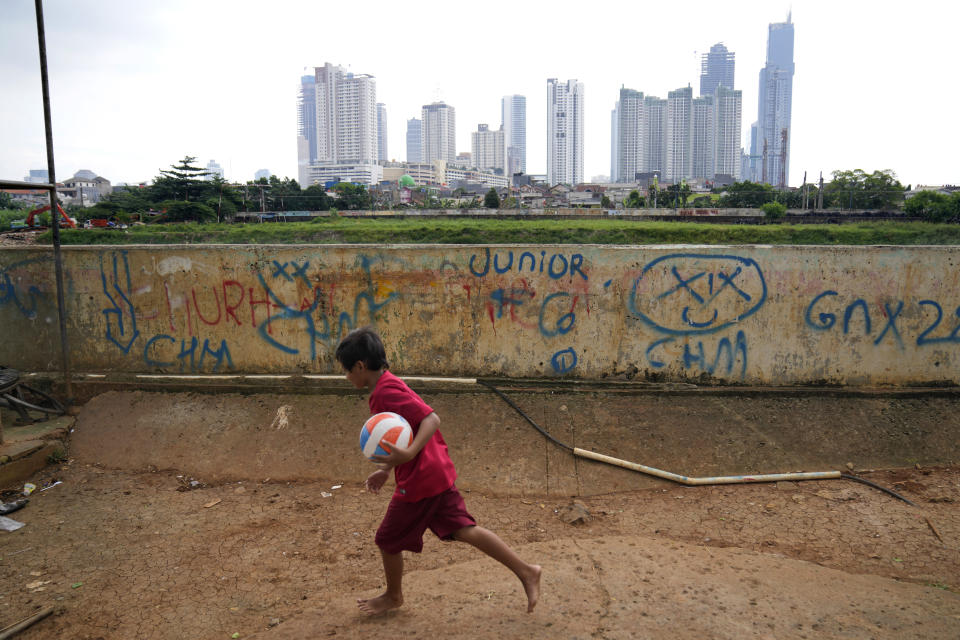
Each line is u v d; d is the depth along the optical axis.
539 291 5.71
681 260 5.57
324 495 4.88
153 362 6.23
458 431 5.39
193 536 4.28
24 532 4.35
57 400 6.11
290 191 94.94
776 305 5.55
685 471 5.00
